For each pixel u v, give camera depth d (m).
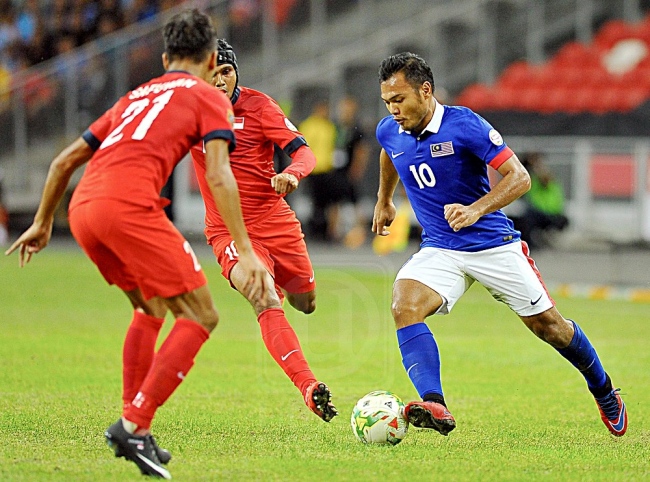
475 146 18.84
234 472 16.25
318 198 67.31
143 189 15.60
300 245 22.11
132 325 17.44
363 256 60.56
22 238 16.94
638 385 26.50
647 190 63.72
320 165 66.31
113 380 25.89
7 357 29.17
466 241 19.44
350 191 66.25
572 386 26.34
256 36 75.31
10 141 72.12
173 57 16.59
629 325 38.75
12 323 36.47
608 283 52.41
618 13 83.31
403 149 19.61
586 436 20.14
